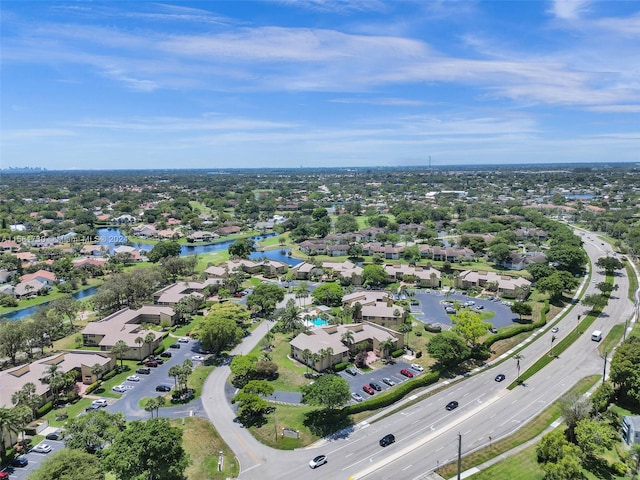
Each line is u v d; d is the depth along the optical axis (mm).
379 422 93312
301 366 119562
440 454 82688
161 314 150625
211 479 75750
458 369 118000
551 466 72500
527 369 117188
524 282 183625
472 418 94875
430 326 145125
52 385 99750
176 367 103625
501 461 80250
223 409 98500
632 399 99125
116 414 84938
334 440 87125
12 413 80438
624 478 76250
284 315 139750
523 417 95188
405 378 112438
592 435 78750
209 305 171375
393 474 77125
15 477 76312
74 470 66438
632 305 167375
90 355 117125
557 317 156875
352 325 132000
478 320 127625
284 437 87562
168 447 70750
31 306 178250
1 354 118812
